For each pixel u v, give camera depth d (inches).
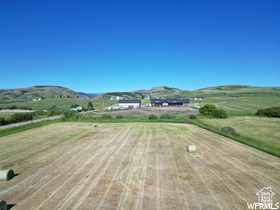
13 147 837.8
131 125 1440.7
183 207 370.9
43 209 371.2
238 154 709.9
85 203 390.6
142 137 1019.9
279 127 1390.3
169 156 693.9
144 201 395.5
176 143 885.8
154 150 773.9
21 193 436.1
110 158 674.8
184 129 1252.5
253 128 1358.3
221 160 642.8
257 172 538.0
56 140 964.0
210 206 372.8
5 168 590.9
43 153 741.9
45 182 490.3
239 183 470.6
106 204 385.7
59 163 628.7
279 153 700.0
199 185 462.9
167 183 476.1
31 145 868.6
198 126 1373.0
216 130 1227.9
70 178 512.1
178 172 544.7
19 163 633.6
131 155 708.7
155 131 1187.3
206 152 738.2
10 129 1235.9
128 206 377.7
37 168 587.5
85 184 475.5
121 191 438.6
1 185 478.3
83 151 764.6
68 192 437.1
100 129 1277.1
